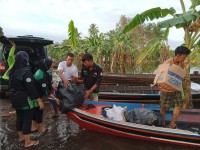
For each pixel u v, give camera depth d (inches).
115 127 223.8
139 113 237.1
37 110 239.1
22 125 216.8
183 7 309.0
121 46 824.9
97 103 266.2
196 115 255.1
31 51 399.5
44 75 223.0
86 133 243.8
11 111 319.3
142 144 219.8
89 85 265.4
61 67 269.3
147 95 349.1
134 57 848.9
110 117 241.0
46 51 413.1
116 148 211.3
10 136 235.8
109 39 880.9
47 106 354.0
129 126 218.1
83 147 212.5
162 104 235.8
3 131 248.5
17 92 205.6
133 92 410.6
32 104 208.1
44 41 381.7
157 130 212.1
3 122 276.7
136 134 220.5
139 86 418.9
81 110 232.4
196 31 296.8
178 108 225.8
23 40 367.2
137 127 216.4
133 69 874.8
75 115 234.5
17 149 207.8
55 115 296.5
